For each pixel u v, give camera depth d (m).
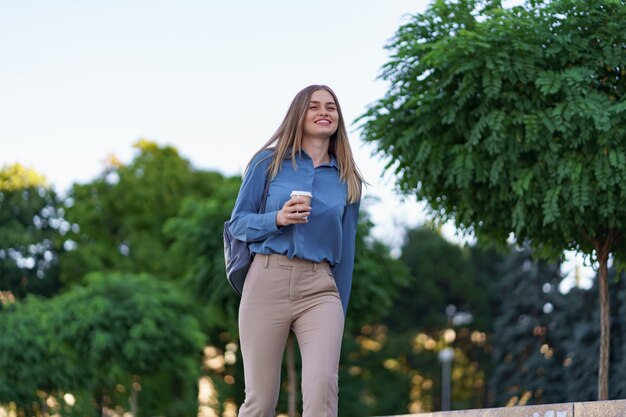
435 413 5.96
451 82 8.81
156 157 40.94
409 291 44.12
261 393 4.11
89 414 26.23
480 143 8.80
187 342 21.98
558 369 32.91
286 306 4.07
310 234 4.10
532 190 8.63
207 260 16.92
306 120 4.27
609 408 4.63
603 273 9.11
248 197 4.21
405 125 9.20
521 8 8.52
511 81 8.32
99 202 39.19
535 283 36.78
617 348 22.22
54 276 41.72
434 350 43.97
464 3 8.94
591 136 8.27
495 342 37.78
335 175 4.29
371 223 16.64
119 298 22.11
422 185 9.28
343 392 38.22
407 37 8.86
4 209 43.09
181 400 32.03
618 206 8.41
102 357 21.36
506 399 36.00
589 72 8.19
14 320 25.34
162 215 38.94
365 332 43.59
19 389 25.02
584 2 8.40
